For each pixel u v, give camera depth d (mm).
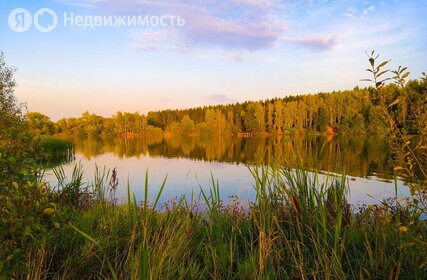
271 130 96500
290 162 4332
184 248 3869
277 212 4195
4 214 2473
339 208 3412
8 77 18047
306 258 3514
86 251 3945
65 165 23812
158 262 3219
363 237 3842
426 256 2703
